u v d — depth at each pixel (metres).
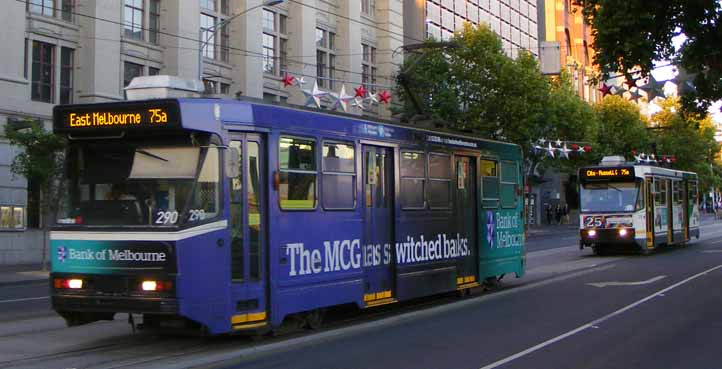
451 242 14.58
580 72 75.19
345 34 41.66
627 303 14.64
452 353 9.73
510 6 61.41
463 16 53.34
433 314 13.38
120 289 9.08
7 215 26.92
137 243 9.04
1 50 26.41
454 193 14.80
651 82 18.12
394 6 45.25
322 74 40.72
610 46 16.72
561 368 8.82
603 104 58.44
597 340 10.69
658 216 28.67
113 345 10.23
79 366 8.81
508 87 41.03
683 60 17.41
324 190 11.25
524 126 40.59
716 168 83.25
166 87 9.78
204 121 9.29
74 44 29.11
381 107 44.12
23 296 17.33
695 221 34.09
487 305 14.52
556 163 52.59
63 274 9.41
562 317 12.91
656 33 16.58
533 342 10.54
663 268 22.27
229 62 35.03
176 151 9.34
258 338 10.44
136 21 31.20
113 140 9.57
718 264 23.48
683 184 32.38
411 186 13.38
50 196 22.48
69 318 9.64
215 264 9.30
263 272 10.04
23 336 10.98
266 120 10.20
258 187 10.09
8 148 26.84
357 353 9.73
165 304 8.84
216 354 9.53
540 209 71.56
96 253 9.24
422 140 13.78
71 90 29.14
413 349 10.02
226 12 35.12
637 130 57.19
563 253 29.78
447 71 41.72
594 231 27.47
